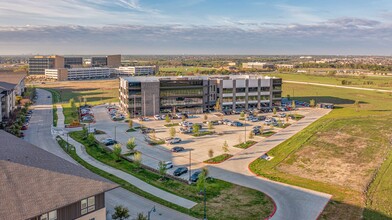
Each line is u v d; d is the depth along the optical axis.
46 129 100.56
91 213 38.62
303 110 142.88
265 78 143.88
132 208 48.50
